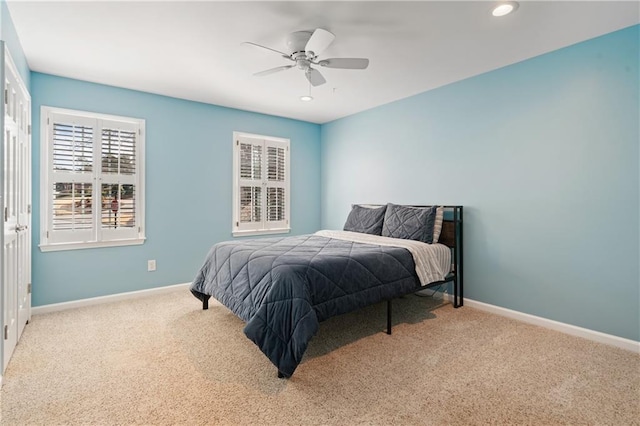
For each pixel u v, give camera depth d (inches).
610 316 98.0
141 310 127.2
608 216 98.3
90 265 134.3
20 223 97.7
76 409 66.5
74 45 103.4
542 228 112.4
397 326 111.9
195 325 111.7
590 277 101.9
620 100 95.6
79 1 80.7
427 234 129.1
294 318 78.5
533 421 63.6
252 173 180.7
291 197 197.3
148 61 115.3
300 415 65.1
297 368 83.3
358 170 184.1
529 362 86.4
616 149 96.5
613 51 96.5
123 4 82.2
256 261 95.5
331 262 93.1
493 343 98.2
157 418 64.0
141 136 146.0
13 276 89.0
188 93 149.3
